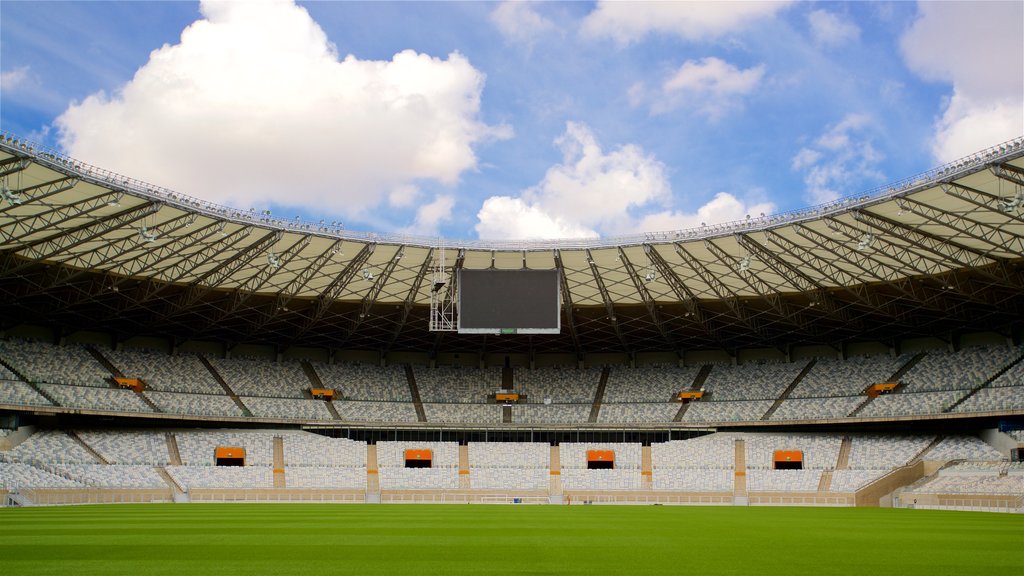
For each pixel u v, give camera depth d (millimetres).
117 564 21469
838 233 55375
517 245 62656
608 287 70688
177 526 34469
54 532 30688
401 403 85062
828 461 73250
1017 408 63031
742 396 82938
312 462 75250
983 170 43625
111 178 47750
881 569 21359
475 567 21344
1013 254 53875
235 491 65438
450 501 69625
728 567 21625
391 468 75750
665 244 60219
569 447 81188
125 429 73375
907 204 49281
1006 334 73688
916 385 74188
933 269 59531
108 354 77062
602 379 90500
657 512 53094
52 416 70500
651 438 81625
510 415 85500
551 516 46781
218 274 63844
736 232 57156
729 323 78375
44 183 45969
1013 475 59531
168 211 52281
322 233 58219
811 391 80000
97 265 57094
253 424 79000
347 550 25281
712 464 76250
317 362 88250
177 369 79375
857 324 76000
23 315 71438
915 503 60969
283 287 68000
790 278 64438
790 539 30562
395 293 71688
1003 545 28281
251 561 22328
